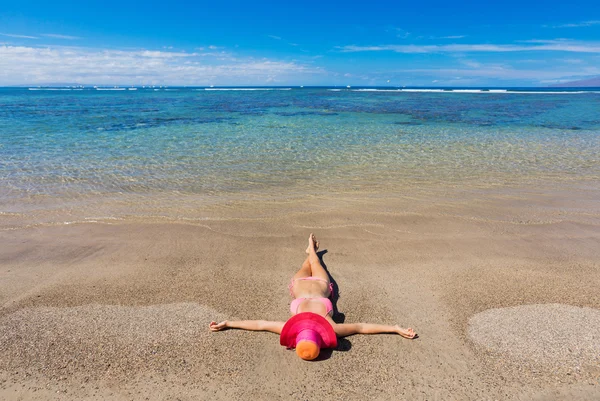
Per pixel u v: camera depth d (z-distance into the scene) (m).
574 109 31.22
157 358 3.68
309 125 20.98
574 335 3.95
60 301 4.61
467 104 38.53
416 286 5.01
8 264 5.52
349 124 21.48
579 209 7.69
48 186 9.23
